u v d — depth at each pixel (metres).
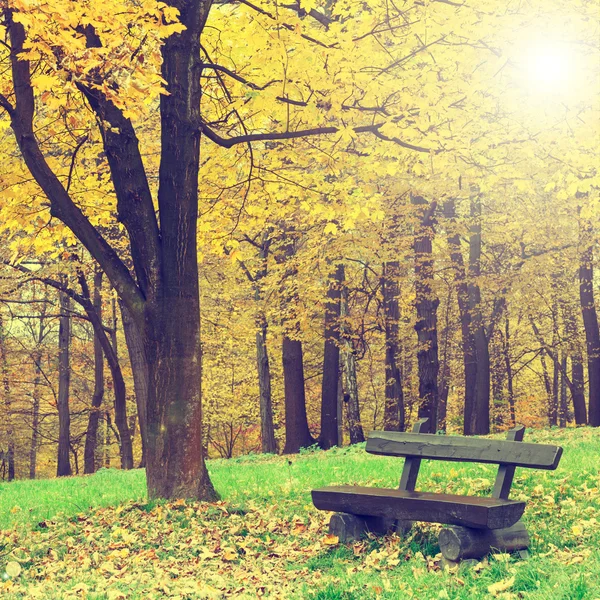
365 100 10.23
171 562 6.52
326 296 21.78
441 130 10.39
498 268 26.62
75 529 7.88
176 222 9.01
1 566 6.64
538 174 15.44
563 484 8.48
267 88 9.91
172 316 8.91
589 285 23.55
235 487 10.27
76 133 11.50
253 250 22.50
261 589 5.55
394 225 19.81
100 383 27.16
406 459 6.62
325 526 7.31
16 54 8.50
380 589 5.03
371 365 31.48
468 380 24.38
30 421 34.41
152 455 8.87
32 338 31.86
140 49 7.82
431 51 10.00
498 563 5.29
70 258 19.28
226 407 33.00
